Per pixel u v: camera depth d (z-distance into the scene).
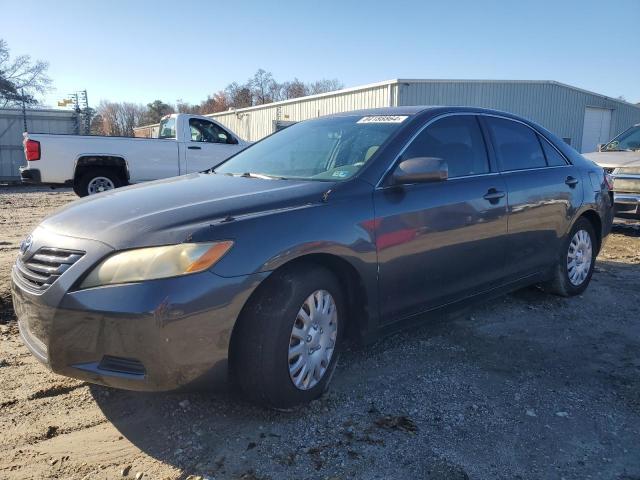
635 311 4.96
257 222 2.84
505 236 4.26
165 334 2.54
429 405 3.20
